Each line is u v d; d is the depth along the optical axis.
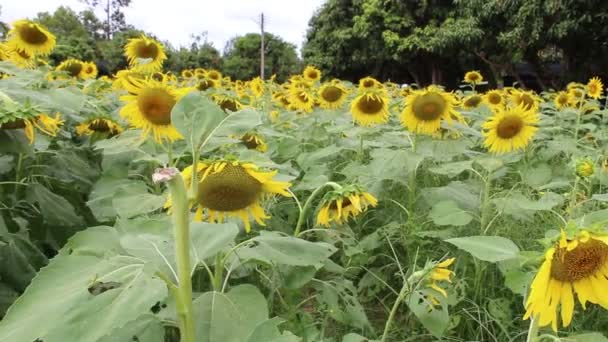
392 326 2.98
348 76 29.00
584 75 19.53
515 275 2.08
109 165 3.51
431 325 2.36
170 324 1.71
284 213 3.81
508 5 17.95
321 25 29.58
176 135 3.03
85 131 3.95
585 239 1.37
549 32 16.86
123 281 1.23
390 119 6.49
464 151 3.98
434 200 3.59
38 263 2.69
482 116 5.41
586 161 3.10
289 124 6.16
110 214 2.88
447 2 22.20
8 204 3.00
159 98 2.91
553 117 7.86
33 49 5.78
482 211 3.44
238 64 39.31
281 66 42.38
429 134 4.42
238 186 1.98
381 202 4.23
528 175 4.01
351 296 2.64
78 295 1.18
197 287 2.75
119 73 4.68
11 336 1.12
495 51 20.45
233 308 1.62
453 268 3.28
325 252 2.06
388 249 3.61
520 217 3.21
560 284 1.45
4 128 2.31
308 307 3.10
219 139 2.25
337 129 4.71
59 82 4.89
